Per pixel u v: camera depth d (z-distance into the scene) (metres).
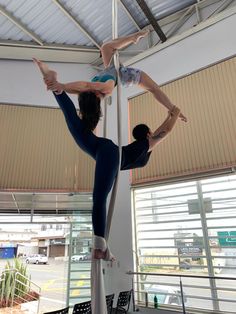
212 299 3.43
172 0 4.74
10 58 5.16
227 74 3.92
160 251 4.12
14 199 4.56
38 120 4.90
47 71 1.08
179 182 4.05
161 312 3.77
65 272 4.55
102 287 0.91
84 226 4.56
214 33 4.21
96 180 1.01
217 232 3.63
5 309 4.54
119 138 1.14
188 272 3.75
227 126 3.71
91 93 1.13
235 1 4.36
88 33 5.02
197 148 3.91
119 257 4.35
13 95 4.96
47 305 5.04
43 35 4.89
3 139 4.61
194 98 4.15
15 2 4.16
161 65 4.70
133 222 4.45
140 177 4.44
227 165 3.59
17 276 4.91
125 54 5.46
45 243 7.59
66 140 4.91
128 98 4.95
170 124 1.41
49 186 4.57
